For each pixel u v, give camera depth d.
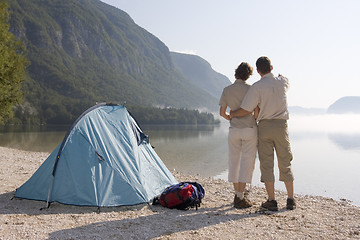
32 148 44.31
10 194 6.64
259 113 5.46
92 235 4.23
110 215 5.29
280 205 6.10
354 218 5.27
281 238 4.25
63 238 4.09
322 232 4.50
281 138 5.39
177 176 10.80
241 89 5.73
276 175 18.72
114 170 6.11
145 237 4.20
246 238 4.23
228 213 5.47
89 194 5.74
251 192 7.63
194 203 5.78
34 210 5.51
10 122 164.12
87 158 6.06
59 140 67.31
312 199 6.95
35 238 4.08
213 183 9.09
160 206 5.98
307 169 27.88
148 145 7.40
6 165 11.18
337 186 17.38
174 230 4.52
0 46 19.80
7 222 4.73
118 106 7.35
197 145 71.50
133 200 5.86
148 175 6.59
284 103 5.41
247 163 5.66
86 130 6.39
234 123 5.70
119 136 6.71
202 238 4.20
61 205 5.86
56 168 5.98
